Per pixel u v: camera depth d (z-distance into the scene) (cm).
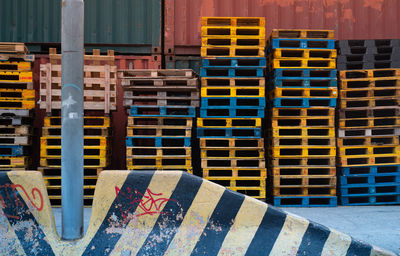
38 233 276
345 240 271
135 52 624
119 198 285
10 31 600
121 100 607
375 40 532
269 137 545
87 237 275
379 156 516
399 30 620
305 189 506
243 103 577
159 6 619
